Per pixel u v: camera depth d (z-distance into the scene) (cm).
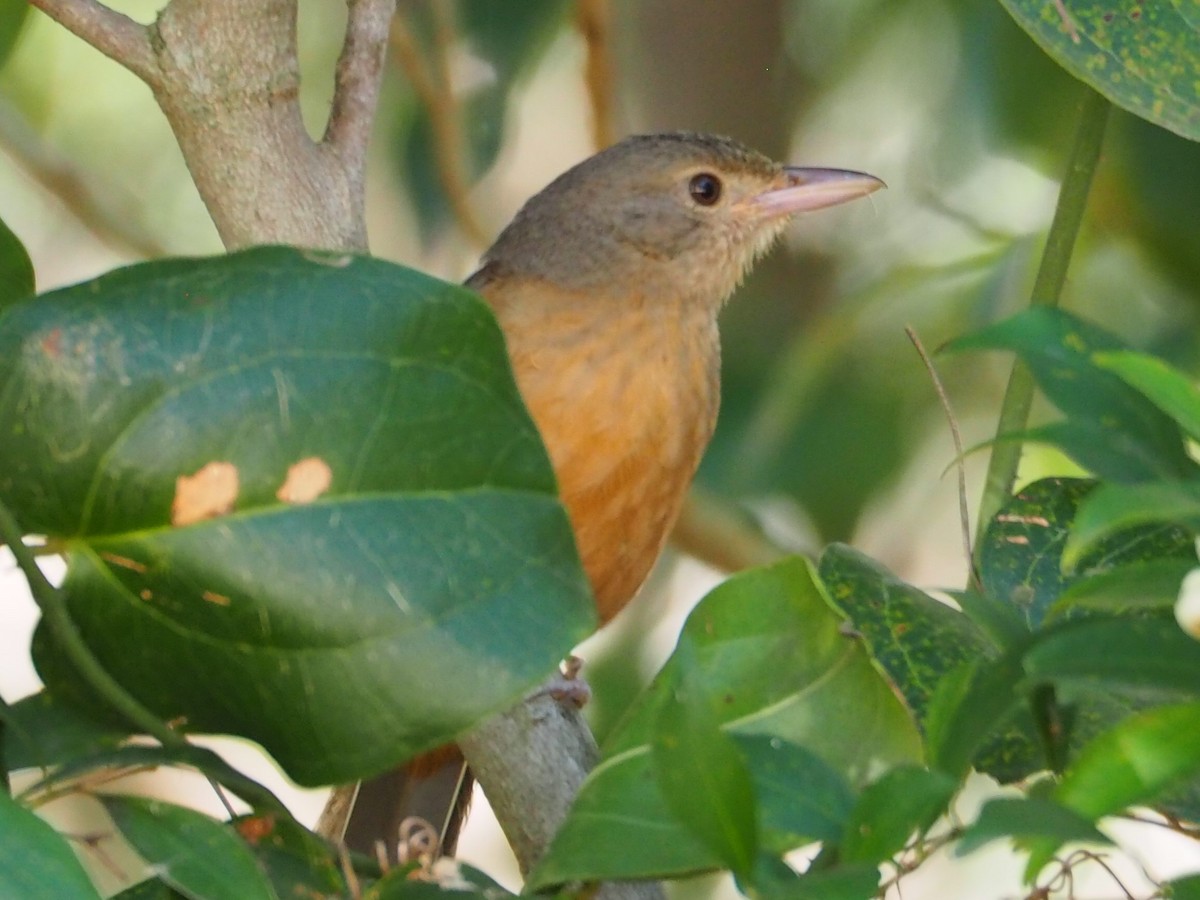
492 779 298
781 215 306
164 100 296
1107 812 221
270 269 265
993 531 295
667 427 303
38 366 260
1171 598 240
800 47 313
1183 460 255
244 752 315
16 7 308
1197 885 233
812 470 311
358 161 297
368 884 285
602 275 305
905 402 311
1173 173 308
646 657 312
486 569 259
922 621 294
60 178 313
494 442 263
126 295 262
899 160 313
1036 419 311
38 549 263
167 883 271
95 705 272
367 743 258
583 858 246
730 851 226
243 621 259
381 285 265
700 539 312
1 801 222
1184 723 222
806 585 276
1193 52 294
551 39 310
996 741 293
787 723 273
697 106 314
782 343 312
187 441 260
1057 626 250
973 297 311
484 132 311
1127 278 310
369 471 261
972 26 310
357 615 258
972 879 313
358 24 298
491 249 306
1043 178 312
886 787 230
